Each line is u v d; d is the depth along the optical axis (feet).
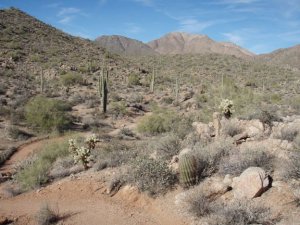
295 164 27.17
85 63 218.79
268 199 25.32
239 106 67.10
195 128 49.67
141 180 32.12
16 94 121.39
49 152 53.72
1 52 200.85
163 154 37.99
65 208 31.83
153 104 134.21
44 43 250.16
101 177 37.06
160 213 28.27
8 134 75.20
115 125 94.17
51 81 164.86
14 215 31.58
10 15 284.61
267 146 32.99
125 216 28.73
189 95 144.97
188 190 29.60
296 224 21.75
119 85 178.09
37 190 37.86
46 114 82.64
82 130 84.33
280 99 104.17
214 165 31.86
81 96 134.92
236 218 23.79
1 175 48.21
